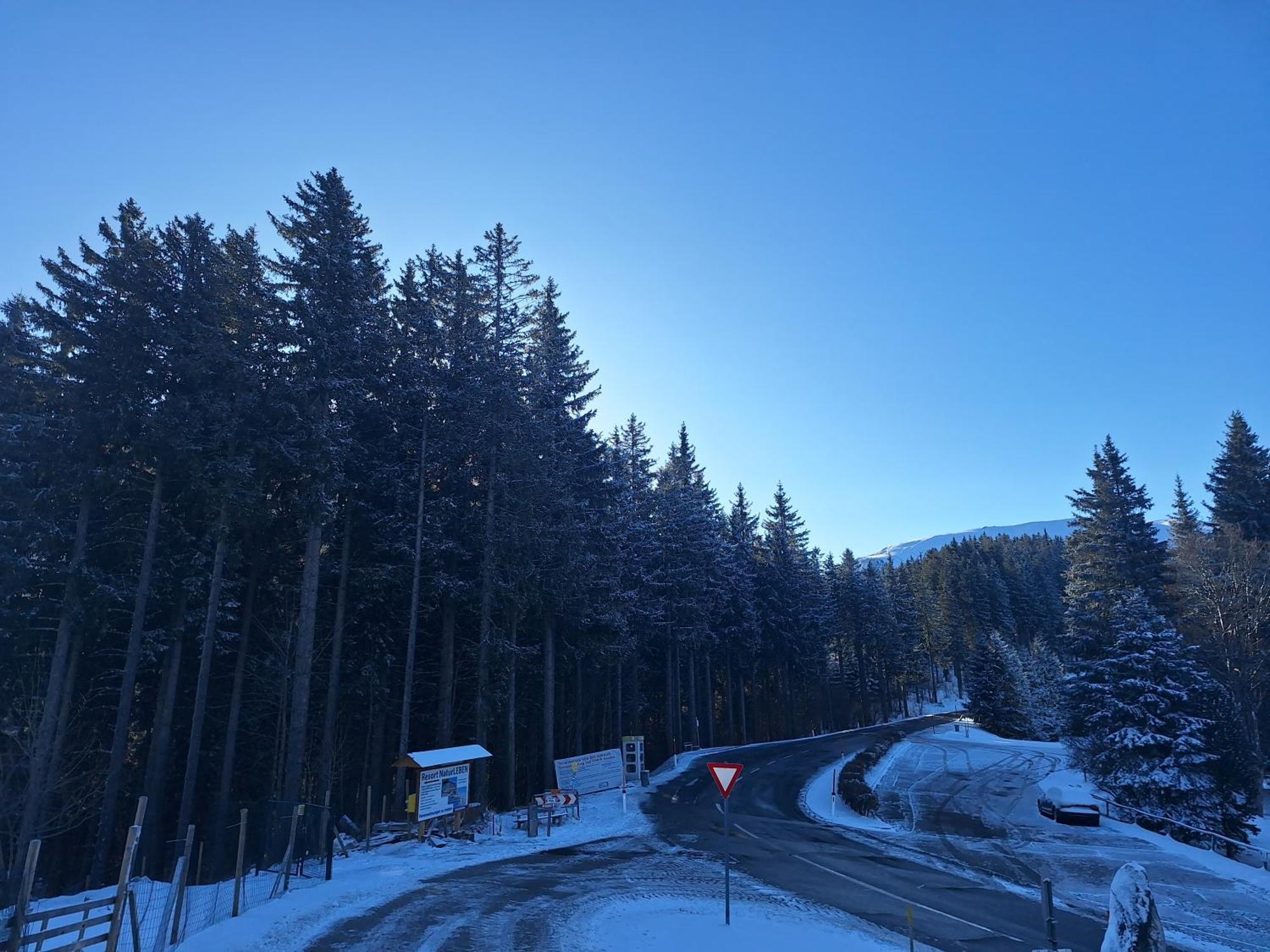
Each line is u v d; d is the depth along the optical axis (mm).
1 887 20484
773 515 73875
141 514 26031
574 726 47281
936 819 31391
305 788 32844
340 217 28203
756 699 77625
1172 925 17047
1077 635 47438
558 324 39594
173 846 24891
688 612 51875
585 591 36438
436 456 32188
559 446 37250
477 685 33938
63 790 25250
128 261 24328
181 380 25047
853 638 93875
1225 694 32500
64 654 22188
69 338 23422
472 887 17375
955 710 115438
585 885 17938
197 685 28125
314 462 25750
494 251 33500
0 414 22266
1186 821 29375
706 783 39969
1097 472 55375
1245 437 55875
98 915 14828
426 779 24312
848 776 37812
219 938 12367
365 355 29734
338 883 17344
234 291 27250
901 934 14789
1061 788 33031
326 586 31719
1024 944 14508
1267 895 19828
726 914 15008
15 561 21109
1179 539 50312
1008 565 125938
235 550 25562
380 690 30312
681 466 63219
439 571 31953
